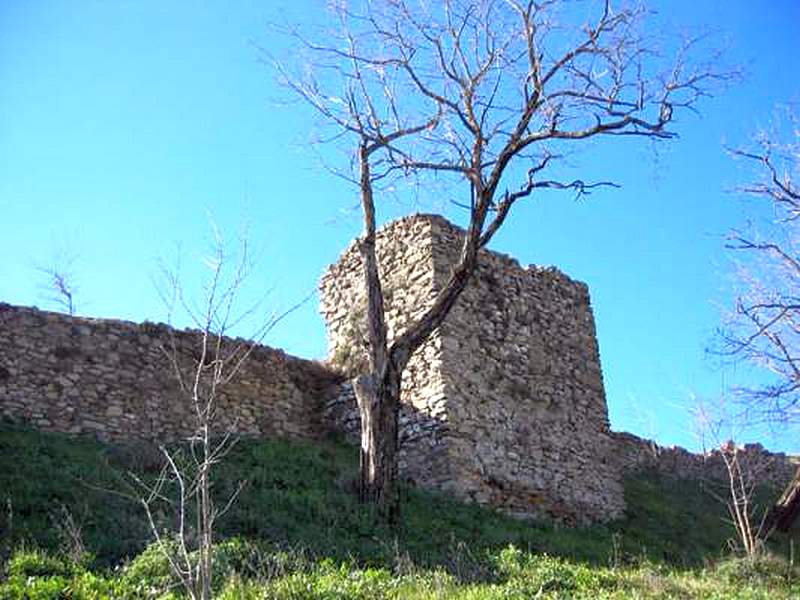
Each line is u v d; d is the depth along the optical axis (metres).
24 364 16.75
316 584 10.63
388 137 16.73
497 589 11.37
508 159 16.36
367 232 16.66
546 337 21.16
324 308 22.19
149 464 15.40
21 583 9.49
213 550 10.94
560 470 19.81
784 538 22.70
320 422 20.66
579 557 15.62
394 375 15.80
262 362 20.22
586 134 16.19
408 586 11.03
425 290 19.66
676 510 23.09
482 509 17.41
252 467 16.78
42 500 12.35
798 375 17.19
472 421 18.58
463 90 16.42
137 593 9.83
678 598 12.34
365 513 14.55
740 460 28.39
